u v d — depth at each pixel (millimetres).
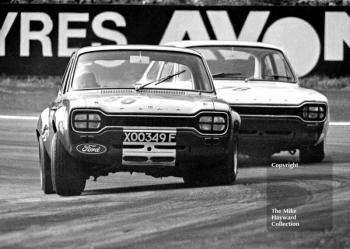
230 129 25953
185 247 18484
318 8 72375
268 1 79375
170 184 29531
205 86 28453
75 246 18734
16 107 67750
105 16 73438
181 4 73125
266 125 35438
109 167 25641
